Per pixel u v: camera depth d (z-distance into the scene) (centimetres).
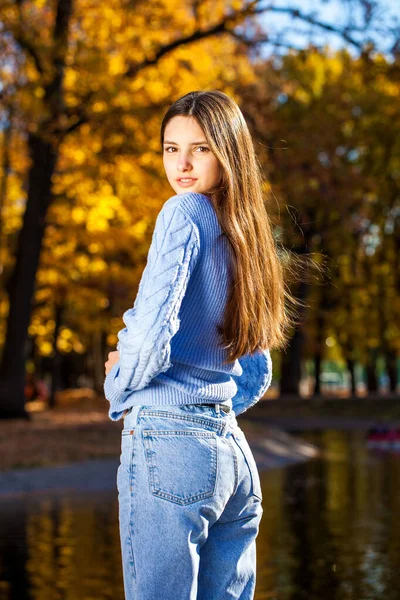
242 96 2289
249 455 294
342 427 3534
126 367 271
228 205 292
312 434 3112
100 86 2142
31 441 1892
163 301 267
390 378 4941
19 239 2444
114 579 770
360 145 3716
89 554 888
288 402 4016
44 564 838
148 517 275
